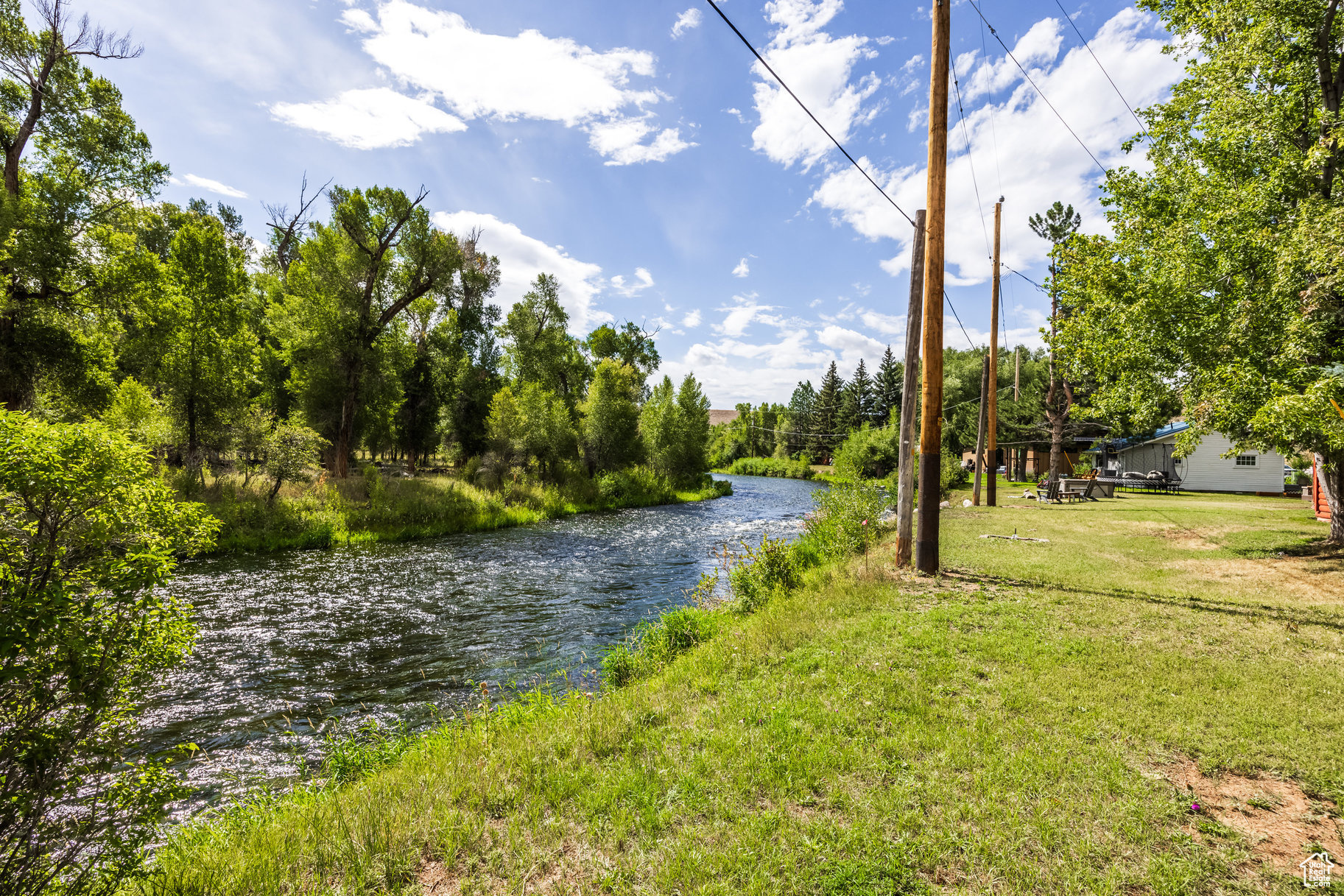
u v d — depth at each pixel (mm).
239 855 3236
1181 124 12984
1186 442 11266
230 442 22688
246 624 11797
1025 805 3371
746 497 48656
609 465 42594
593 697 6066
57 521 2807
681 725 4703
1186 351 11445
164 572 2986
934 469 9758
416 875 2977
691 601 13000
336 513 22703
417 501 26031
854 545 13617
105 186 25719
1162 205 13047
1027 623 7000
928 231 9414
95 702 2738
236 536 19672
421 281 34438
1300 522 15391
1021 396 38312
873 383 79562
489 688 8406
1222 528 14812
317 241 30562
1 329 20375
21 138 22672
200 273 24062
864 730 4348
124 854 2828
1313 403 8531
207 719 7535
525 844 3205
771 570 10133
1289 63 11508
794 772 3789
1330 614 7238
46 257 20703
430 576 16391
